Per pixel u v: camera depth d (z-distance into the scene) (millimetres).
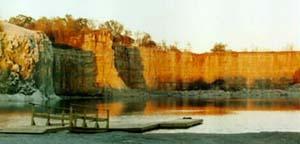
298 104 125812
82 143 32438
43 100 123938
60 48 168250
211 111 90688
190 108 101875
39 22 193250
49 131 39469
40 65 128000
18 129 39594
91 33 178875
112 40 186250
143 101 141375
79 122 50125
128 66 198875
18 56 122562
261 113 84875
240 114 81500
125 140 34656
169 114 79500
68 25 198250
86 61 166375
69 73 160375
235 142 35000
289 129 54062
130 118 67812
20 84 120125
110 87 172250
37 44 128375
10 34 123688
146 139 35438
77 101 127562
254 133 40625
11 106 94000
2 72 118438
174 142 34250
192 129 50219
